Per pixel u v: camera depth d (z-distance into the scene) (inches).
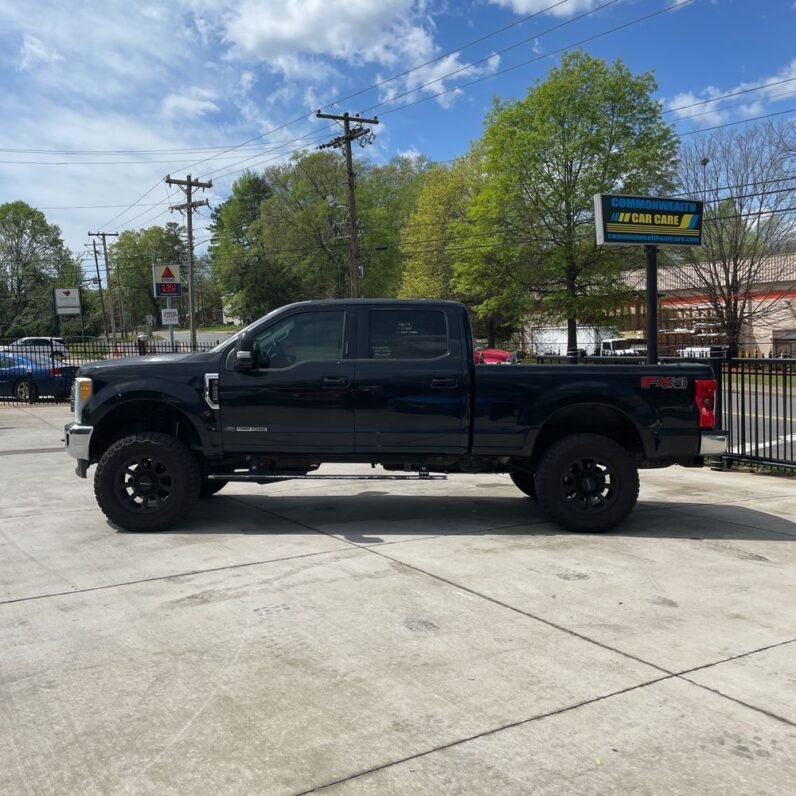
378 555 236.1
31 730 129.6
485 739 127.0
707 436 262.7
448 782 114.7
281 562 228.7
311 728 130.5
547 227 1425.9
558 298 1448.1
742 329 1556.3
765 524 281.0
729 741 126.6
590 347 1977.1
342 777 116.0
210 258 4210.1
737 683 147.9
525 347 1952.5
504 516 293.7
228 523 280.7
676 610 187.9
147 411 282.8
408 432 261.9
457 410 260.8
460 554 237.5
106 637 170.6
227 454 267.4
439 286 2026.3
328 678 149.7
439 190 2015.3
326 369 261.3
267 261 2546.8
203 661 157.8
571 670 153.3
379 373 260.8
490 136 1453.0
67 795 111.2
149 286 4284.0
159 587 205.3
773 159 1366.9
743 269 1460.4
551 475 261.4
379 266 2445.9
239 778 115.6
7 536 261.3
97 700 140.5
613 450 260.4
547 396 260.7
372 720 133.3
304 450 264.4
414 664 156.2
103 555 236.7
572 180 1387.8
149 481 266.2
